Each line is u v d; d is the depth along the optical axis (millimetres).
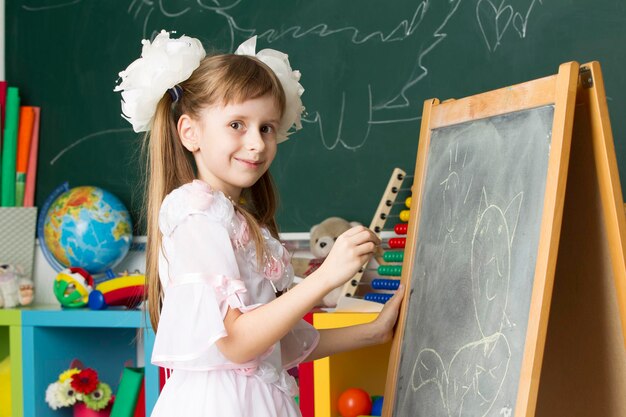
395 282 2189
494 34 2354
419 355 1329
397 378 1391
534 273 1083
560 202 1076
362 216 2504
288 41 2598
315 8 2568
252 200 1516
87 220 2594
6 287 2562
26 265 2809
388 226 2451
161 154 1353
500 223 1188
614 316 1190
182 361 1229
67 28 2869
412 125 2449
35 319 2434
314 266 2422
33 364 2443
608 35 2225
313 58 2566
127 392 2361
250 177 1288
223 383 1225
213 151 1283
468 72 2383
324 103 2551
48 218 2678
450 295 1278
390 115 2477
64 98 2863
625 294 1106
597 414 1243
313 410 2080
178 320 1186
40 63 2896
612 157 1118
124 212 2666
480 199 1257
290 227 2582
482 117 1312
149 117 1365
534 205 1117
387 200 2340
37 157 2885
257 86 1272
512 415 1059
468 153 1326
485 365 1145
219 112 1274
